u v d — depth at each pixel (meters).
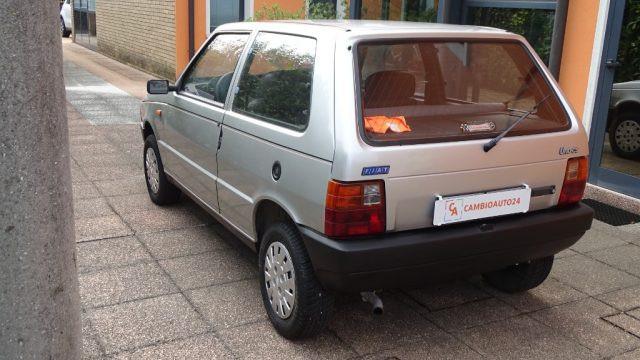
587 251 4.97
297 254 3.34
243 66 4.13
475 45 3.61
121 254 4.64
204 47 4.93
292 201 3.33
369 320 3.81
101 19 17.95
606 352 3.54
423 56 3.42
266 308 3.71
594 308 4.05
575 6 6.31
